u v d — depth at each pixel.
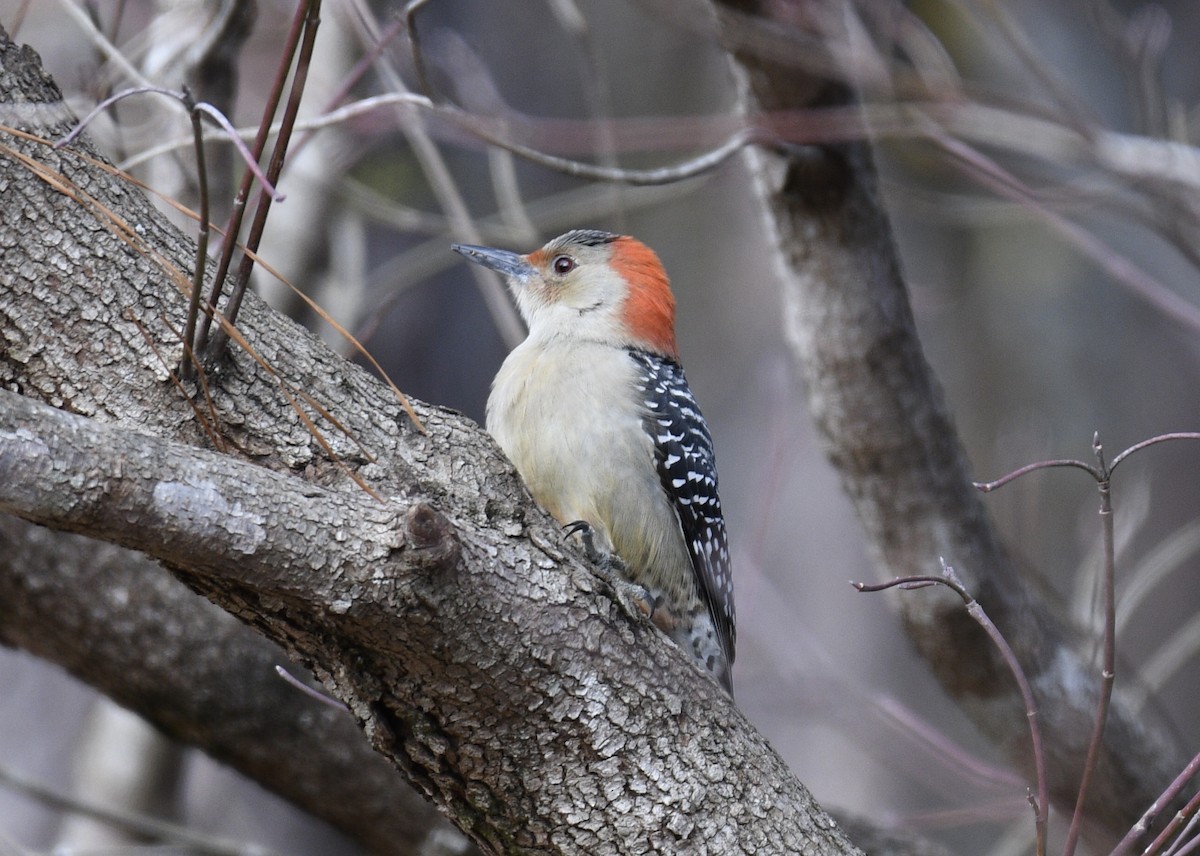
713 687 6.28
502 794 5.96
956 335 17.83
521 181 17.39
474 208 16.48
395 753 5.89
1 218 5.59
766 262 18.67
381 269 13.89
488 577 5.50
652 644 6.05
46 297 5.65
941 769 14.40
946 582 6.12
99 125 9.70
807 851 6.25
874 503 10.72
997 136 12.22
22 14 8.09
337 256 13.36
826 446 10.86
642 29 19.09
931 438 10.49
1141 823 6.21
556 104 18.81
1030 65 12.23
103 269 5.74
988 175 11.62
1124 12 17.72
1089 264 17.08
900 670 16.34
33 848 17.08
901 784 16.09
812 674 13.61
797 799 6.37
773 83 9.67
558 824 5.99
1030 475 14.07
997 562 10.68
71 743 18.11
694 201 19.22
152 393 5.76
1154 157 11.82
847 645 16.50
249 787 17.08
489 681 5.62
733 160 12.32
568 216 13.81
